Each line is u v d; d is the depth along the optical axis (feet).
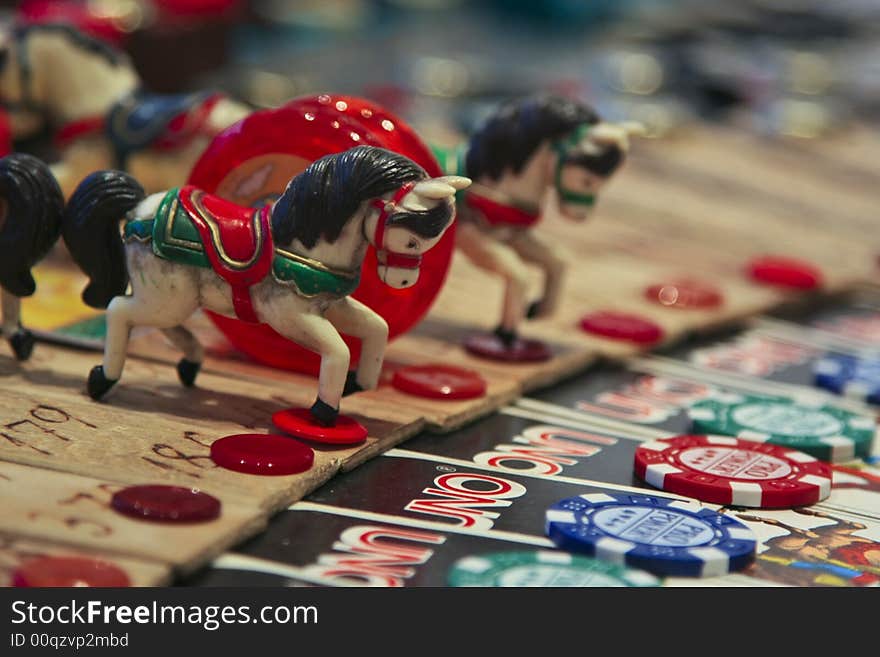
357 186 1.34
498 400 1.57
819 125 3.39
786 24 4.08
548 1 4.17
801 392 1.72
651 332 1.79
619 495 1.35
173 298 1.40
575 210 1.62
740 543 1.27
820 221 2.60
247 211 1.39
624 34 3.73
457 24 4.19
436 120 2.85
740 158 3.07
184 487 1.27
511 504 1.36
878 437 1.58
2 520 1.22
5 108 1.89
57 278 1.81
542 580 1.22
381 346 1.42
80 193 1.42
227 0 2.99
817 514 1.38
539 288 1.95
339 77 3.21
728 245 2.32
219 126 1.82
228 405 1.47
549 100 1.61
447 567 1.24
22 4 2.17
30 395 1.44
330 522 1.30
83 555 1.19
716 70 3.54
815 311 2.08
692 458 1.44
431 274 1.55
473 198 1.63
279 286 1.38
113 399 1.45
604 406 1.62
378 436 1.44
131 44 2.72
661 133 3.11
